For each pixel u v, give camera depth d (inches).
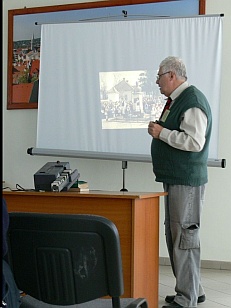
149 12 224.5
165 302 165.0
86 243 73.3
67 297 76.2
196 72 211.2
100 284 74.5
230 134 215.0
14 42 249.0
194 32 212.1
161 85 156.9
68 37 231.0
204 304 163.5
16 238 76.1
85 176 238.5
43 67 234.7
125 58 222.1
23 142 250.1
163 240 227.9
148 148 218.8
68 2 240.2
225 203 216.5
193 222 154.4
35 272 76.9
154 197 139.6
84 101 228.5
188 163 151.8
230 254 216.7
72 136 230.2
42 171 142.3
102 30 225.8
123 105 222.5
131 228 127.9
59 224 73.5
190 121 149.8
